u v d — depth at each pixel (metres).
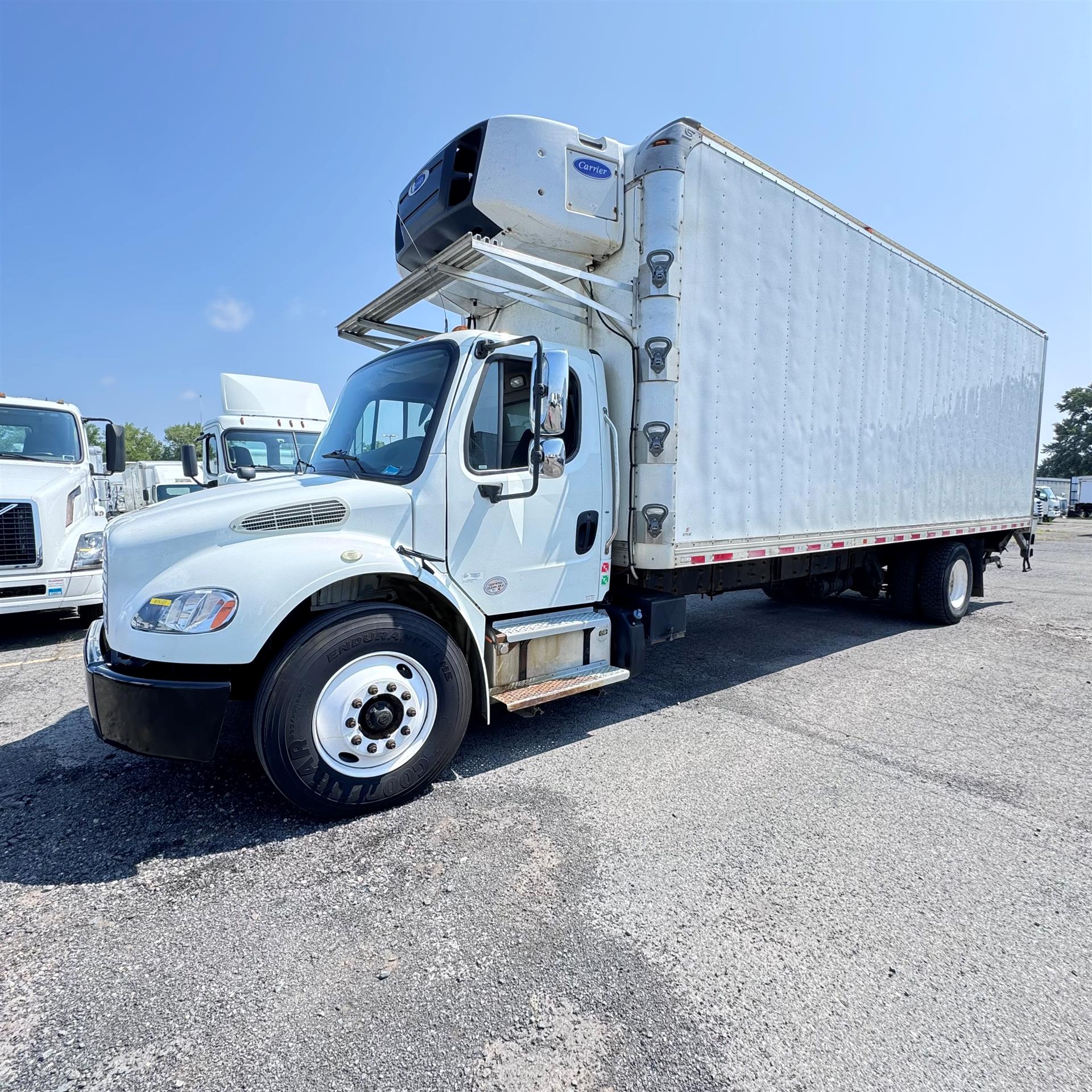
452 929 2.22
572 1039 1.78
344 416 3.99
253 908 2.33
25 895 2.41
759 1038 1.78
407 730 3.06
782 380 4.71
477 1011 1.87
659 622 4.19
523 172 3.69
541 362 3.19
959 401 6.95
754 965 2.06
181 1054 1.72
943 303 6.51
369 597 3.31
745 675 5.45
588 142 3.89
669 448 3.92
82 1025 1.81
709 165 4.02
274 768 2.74
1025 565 9.02
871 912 2.34
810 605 9.03
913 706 4.63
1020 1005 1.91
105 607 2.94
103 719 2.74
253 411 10.73
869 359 5.57
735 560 4.46
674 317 3.87
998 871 2.61
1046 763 3.66
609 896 2.41
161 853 2.69
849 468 5.46
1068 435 78.94
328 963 2.06
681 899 2.40
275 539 2.89
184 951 2.11
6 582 5.96
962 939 2.20
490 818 2.99
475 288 4.62
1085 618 8.05
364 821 2.96
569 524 3.81
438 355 3.48
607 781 3.38
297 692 2.75
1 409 6.88
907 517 6.32
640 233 3.93
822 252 4.97
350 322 4.91
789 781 3.41
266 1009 1.87
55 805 3.11
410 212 4.50
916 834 2.89
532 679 3.71
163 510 3.05
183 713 2.66
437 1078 1.65
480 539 3.41
